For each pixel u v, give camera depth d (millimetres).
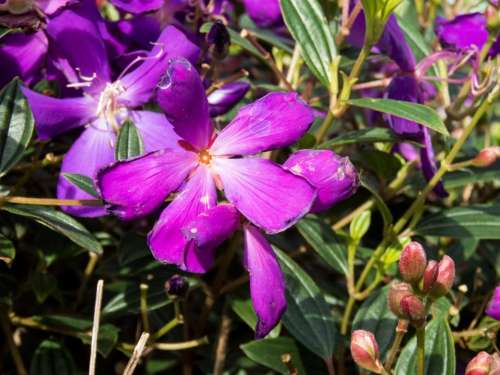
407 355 225
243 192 196
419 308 186
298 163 192
